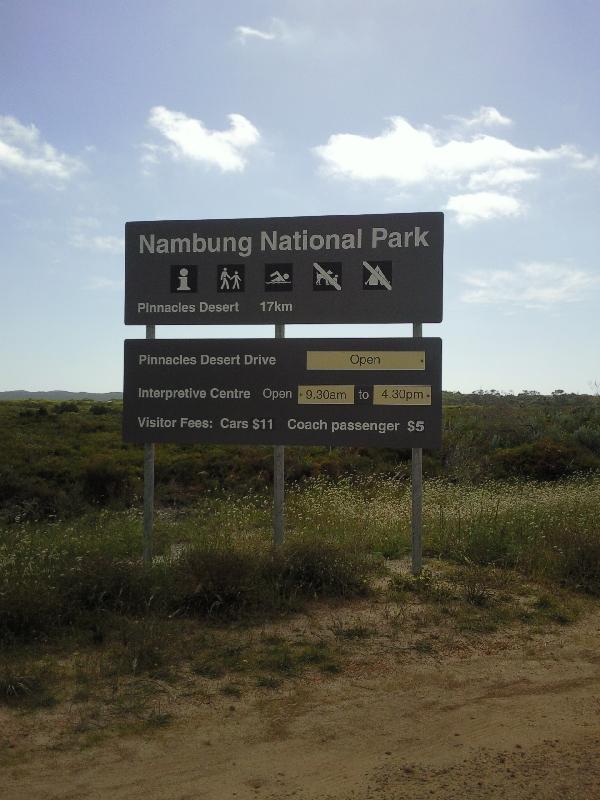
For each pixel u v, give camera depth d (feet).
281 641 21.98
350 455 69.26
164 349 32.22
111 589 24.11
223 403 31.76
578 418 89.71
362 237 31.12
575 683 19.26
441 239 30.58
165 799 13.41
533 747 15.44
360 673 19.83
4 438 80.59
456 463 68.80
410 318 30.76
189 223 32.27
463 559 31.78
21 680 18.21
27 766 14.60
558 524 33.76
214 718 16.94
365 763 14.84
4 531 38.32
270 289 31.73
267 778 14.23
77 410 124.98
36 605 21.95
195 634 22.33
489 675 19.79
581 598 26.76
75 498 55.72
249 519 42.55
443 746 15.60
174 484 62.28
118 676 19.07
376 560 31.40
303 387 31.22
